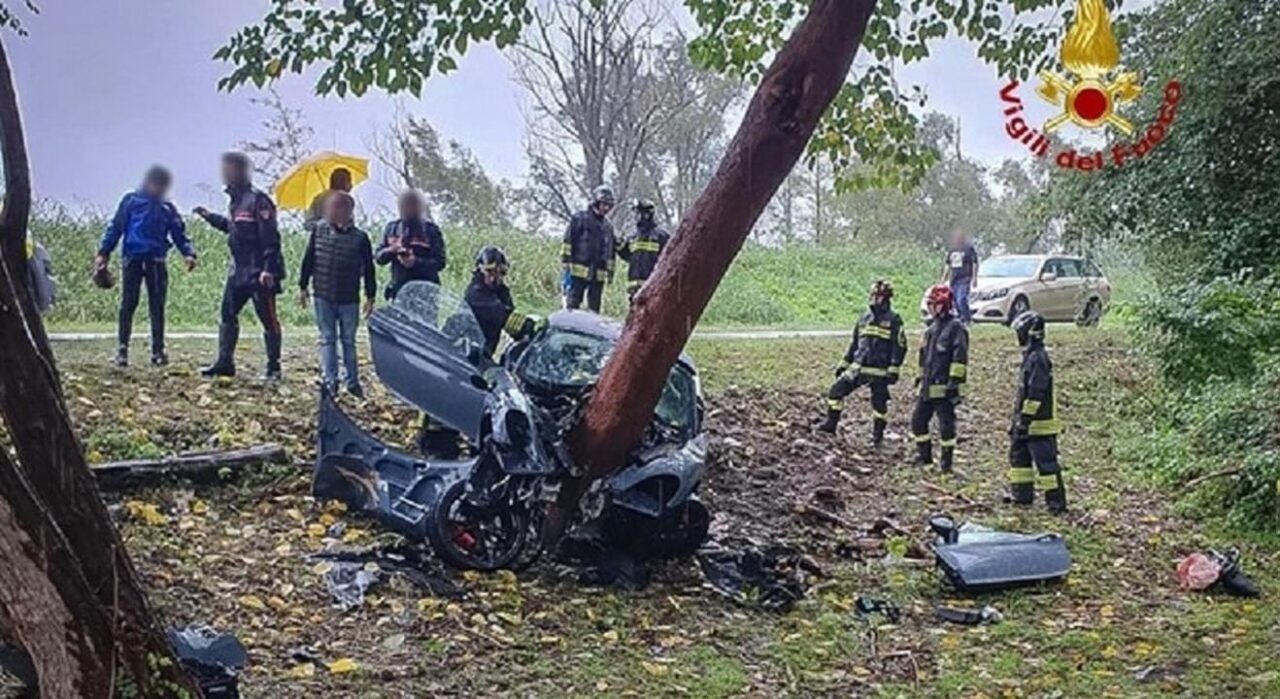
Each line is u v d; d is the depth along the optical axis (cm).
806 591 729
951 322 1073
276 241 984
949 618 688
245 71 678
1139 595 744
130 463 732
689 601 693
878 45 791
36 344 345
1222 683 583
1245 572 799
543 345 771
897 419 1278
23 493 307
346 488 754
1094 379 1505
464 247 2333
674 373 786
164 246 996
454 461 748
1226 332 1075
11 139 339
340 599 618
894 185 870
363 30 677
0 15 433
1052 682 584
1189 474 1010
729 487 949
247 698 492
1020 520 920
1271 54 1227
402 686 526
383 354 741
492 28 695
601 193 1236
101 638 323
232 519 720
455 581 666
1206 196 1317
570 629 625
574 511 701
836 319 2627
